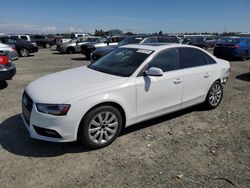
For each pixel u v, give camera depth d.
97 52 12.84
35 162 3.56
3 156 3.69
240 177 3.29
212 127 4.88
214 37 34.69
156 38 13.97
